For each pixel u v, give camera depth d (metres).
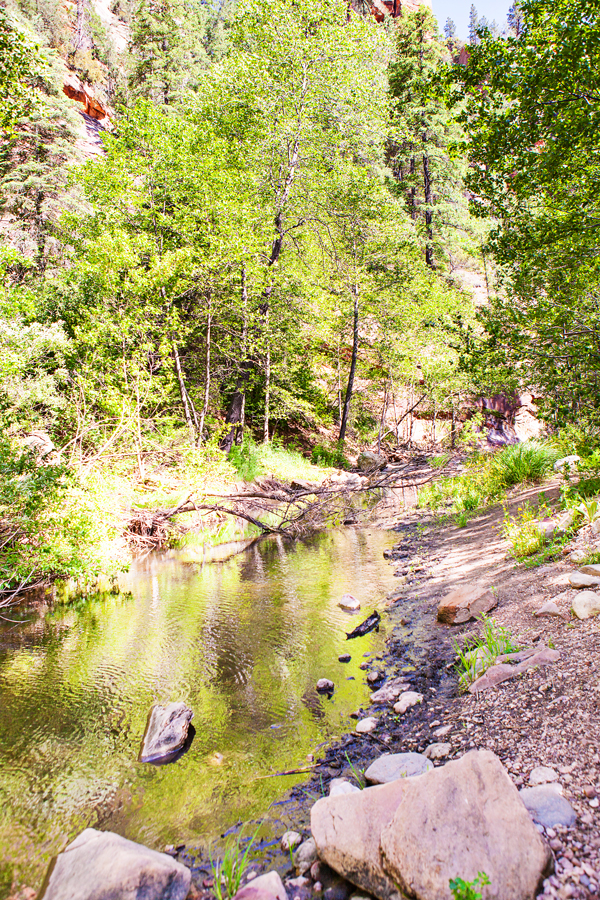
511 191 8.75
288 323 22.19
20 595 8.45
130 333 15.30
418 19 32.88
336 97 20.22
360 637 5.77
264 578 8.77
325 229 24.56
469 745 3.10
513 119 8.06
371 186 23.12
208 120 21.28
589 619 3.99
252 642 5.93
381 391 34.47
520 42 7.59
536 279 9.11
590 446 8.05
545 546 6.21
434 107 31.59
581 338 8.76
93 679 5.27
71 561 8.05
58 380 14.15
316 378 29.91
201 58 50.41
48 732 4.29
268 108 19.80
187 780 3.54
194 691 4.89
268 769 3.57
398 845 2.08
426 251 35.12
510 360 9.35
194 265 15.78
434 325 27.45
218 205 16.23
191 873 2.63
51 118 22.48
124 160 17.00
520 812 2.07
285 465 20.25
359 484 19.11
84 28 54.62
